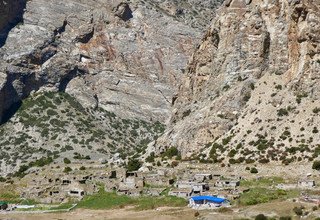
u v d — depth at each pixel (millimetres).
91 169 188625
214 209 125375
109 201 146625
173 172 166250
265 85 190750
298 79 181750
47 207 150000
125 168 185125
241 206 125562
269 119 177125
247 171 157125
